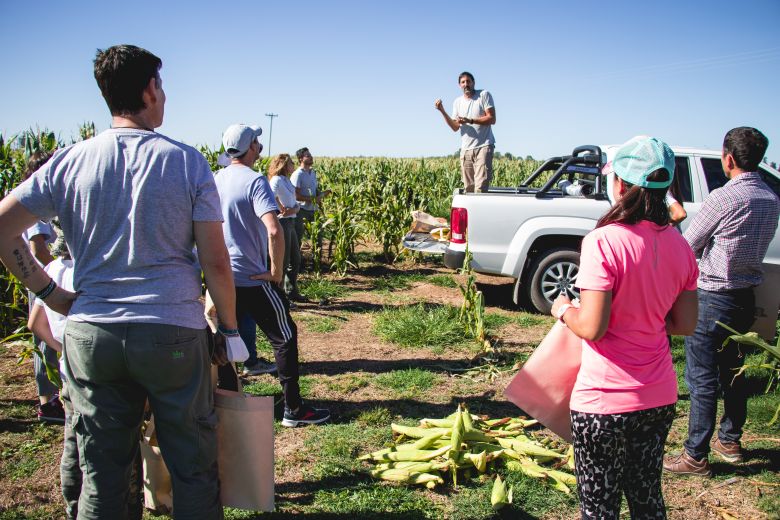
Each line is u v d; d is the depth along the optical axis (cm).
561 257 676
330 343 583
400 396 449
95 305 200
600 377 204
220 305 223
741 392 344
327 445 363
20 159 639
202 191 211
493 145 902
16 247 204
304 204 851
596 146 695
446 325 604
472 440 352
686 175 672
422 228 890
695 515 302
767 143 314
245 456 239
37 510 296
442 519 295
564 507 305
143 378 202
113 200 200
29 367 488
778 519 296
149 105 214
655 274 197
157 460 248
